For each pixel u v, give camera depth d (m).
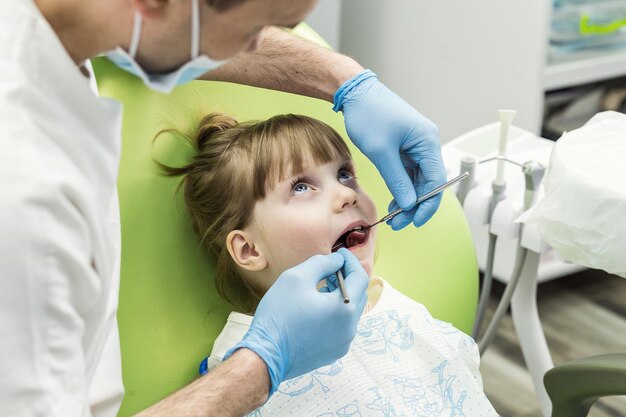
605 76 2.02
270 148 1.07
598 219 1.03
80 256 0.65
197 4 0.65
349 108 1.13
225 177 1.08
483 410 1.08
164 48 0.68
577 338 1.94
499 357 1.89
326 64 1.16
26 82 0.65
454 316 1.26
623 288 2.15
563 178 1.06
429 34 2.07
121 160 1.06
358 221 1.07
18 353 0.61
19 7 0.67
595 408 1.74
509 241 1.89
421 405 1.06
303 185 1.07
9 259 0.60
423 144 1.11
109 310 0.86
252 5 0.65
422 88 2.15
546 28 1.82
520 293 1.39
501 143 1.25
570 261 1.10
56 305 0.63
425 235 1.25
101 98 0.73
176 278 1.08
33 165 0.62
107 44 0.69
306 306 0.89
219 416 0.80
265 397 0.86
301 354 0.90
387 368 1.08
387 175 1.10
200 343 1.08
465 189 1.31
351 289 0.93
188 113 1.13
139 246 1.06
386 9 2.16
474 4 1.94
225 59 0.71
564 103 2.12
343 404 1.03
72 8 0.69
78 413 0.64
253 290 1.14
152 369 1.04
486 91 1.99
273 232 1.06
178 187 1.10
